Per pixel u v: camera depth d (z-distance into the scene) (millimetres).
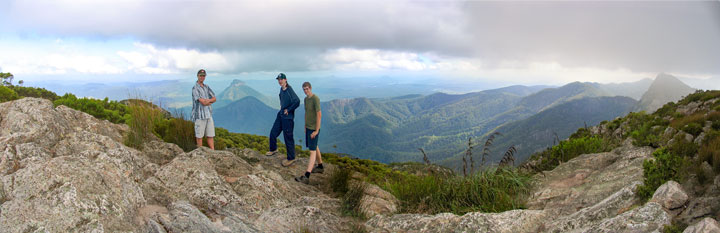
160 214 3281
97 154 3707
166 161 5684
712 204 2729
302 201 5059
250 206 4234
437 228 3992
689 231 2410
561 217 3822
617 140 9961
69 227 2574
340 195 5832
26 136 4129
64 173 3027
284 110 7074
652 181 3555
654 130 7859
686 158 3922
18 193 2785
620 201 3525
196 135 7293
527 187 5684
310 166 6461
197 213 3447
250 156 7512
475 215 4027
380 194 5879
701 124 7207
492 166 5910
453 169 6141
